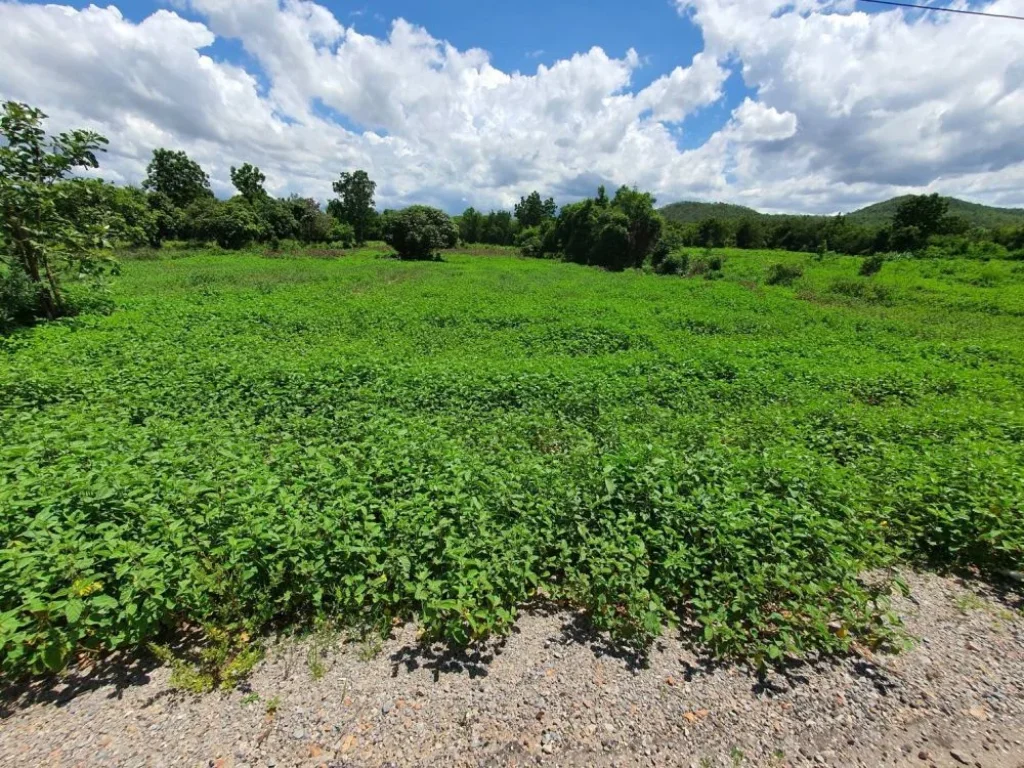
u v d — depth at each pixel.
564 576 3.78
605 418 6.84
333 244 51.09
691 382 8.77
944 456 5.22
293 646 3.19
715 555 3.72
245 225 41.28
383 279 23.25
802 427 6.54
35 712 2.71
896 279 29.59
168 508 3.70
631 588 3.41
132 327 10.74
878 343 12.95
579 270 34.97
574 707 2.82
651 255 41.53
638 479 4.29
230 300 15.08
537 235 61.84
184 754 2.50
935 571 4.07
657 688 2.96
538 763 2.52
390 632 3.30
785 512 4.00
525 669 3.06
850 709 2.87
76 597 2.90
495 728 2.68
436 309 14.95
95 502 3.57
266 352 9.59
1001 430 6.22
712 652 3.22
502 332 12.98
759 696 2.94
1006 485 4.54
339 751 2.54
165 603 3.02
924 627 3.49
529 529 3.90
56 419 5.72
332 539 3.54
